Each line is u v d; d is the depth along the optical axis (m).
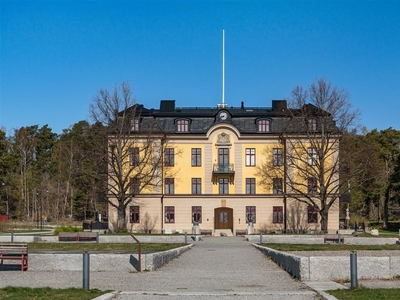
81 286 20.20
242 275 24.09
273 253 31.22
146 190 68.81
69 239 48.62
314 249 35.38
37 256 25.81
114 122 65.19
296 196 67.62
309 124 68.19
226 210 70.00
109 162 64.56
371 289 18.16
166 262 29.72
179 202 69.56
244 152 70.06
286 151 67.31
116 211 68.69
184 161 70.19
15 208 100.25
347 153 67.38
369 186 87.75
